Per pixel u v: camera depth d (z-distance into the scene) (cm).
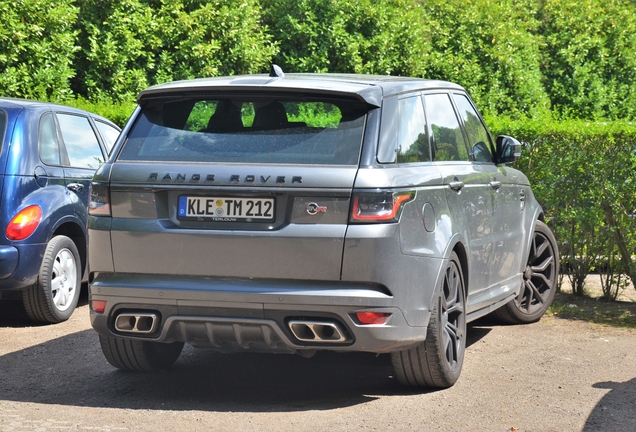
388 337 573
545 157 1063
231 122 602
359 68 2020
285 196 568
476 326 900
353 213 561
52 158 929
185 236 578
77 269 948
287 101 602
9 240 857
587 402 623
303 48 2041
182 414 588
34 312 897
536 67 2339
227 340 590
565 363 741
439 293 623
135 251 590
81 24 1838
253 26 1991
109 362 685
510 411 600
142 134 612
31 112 916
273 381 680
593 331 875
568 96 2408
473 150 763
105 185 599
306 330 572
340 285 564
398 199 576
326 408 605
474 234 714
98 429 554
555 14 2505
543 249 934
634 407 611
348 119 590
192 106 614
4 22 1628
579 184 1015
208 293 572
